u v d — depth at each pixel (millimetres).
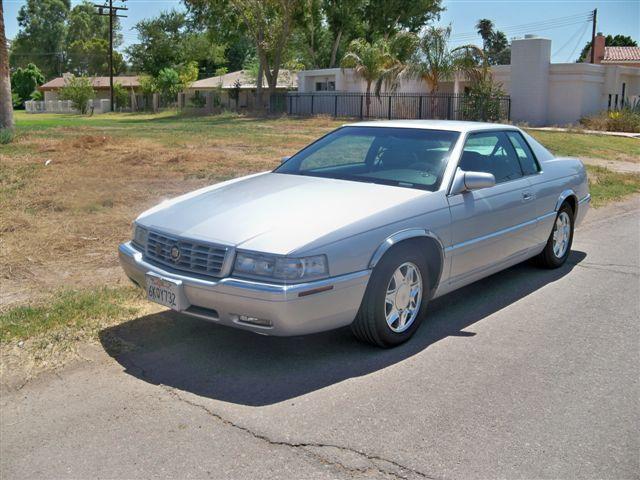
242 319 4023
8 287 5574
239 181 5395
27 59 97812
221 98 49781
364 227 4238
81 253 6617
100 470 3092
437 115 34250
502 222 5527
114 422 3520
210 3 40938
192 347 4531
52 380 3986
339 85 40156
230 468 3113
